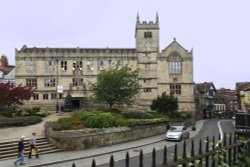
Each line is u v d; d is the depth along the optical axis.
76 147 30.84
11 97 52.59
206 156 6.63
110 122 36.28
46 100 72.19
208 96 108.38
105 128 34.66
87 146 31.80
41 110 61.09
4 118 42.62
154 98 72.50
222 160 6.71
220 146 6.91
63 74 73.00
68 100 69.06
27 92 54.50
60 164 23.88
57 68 72.94
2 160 25.14
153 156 5.64
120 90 56.12
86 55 73.62
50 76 72.69
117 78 55.91
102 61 74.19
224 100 117.19
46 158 25.92
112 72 57.50
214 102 113.50
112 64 73.69
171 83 75.81
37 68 72.56
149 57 75.69
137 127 40.44
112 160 5.21
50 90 72.38
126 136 37.81
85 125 35.56
